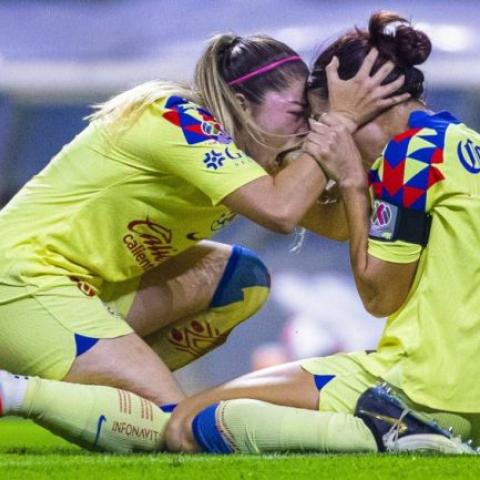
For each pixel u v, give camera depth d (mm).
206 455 10625
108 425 11117
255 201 11273
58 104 25891
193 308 13297
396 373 10727
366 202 11250
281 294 23000
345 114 11336
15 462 10258
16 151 25797
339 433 10602
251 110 11906
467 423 10758
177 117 11648
